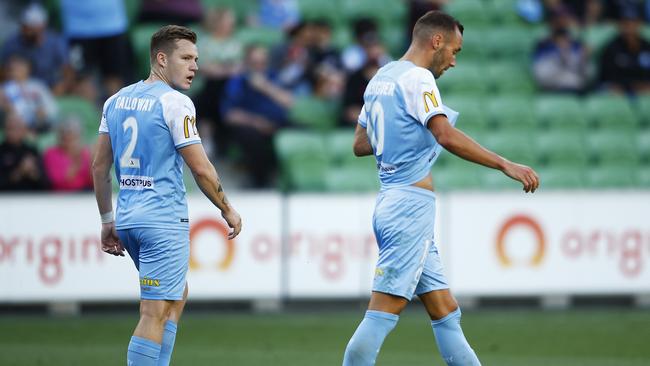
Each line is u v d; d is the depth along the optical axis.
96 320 32.69
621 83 45.38
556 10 48.53
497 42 47.50
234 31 45.31
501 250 35.31
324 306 35.81
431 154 17.23
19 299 33.91
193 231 34.53
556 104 44.41
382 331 16.97
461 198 35.25
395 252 17.02
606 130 44.06
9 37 43.81
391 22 48.53
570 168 42.72
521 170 16.09
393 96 17.05
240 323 31.78
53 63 42.69
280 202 35.00
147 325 17.05
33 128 40.84
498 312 34.22
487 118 43.81
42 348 26.80
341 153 41.00
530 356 25.34
